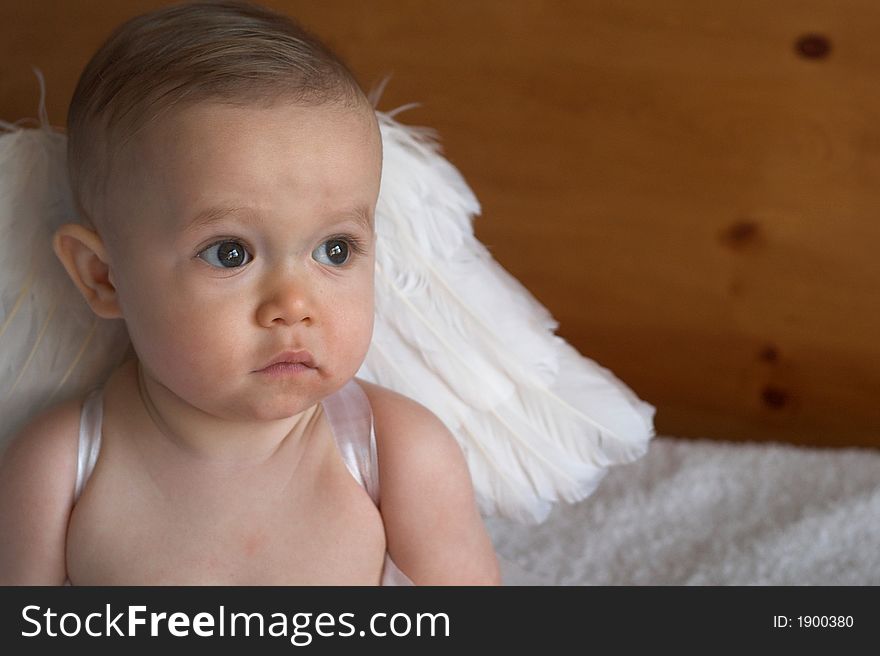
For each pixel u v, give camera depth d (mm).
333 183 729
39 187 844
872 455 1293
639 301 1412
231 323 730
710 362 1422
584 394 941
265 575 826
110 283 804
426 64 1363
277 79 733
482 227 1413
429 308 918
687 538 1176
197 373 742
